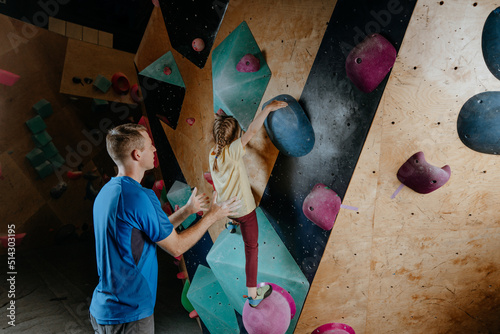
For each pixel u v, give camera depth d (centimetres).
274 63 200
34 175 489
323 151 190
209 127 235
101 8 515
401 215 197
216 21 218
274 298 203
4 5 427
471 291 221
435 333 229
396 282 211
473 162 191
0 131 446
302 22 187
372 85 170
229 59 208
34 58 459
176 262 358
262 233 220
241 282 221
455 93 176
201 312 256
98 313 139
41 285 382
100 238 139
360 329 217
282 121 189
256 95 208
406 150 183
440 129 182
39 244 507
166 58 254
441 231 204
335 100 182
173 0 237
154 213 136
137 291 139
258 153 215
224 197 196
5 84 436
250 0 204
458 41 168
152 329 146
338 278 204
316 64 185
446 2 163
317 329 213
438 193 195
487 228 207
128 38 560
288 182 206
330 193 189
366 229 196
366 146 179
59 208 525
